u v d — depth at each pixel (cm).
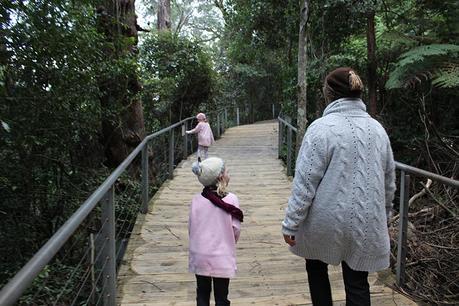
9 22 354
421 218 492
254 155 1050
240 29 1208
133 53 687
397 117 757
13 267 402
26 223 445
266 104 2427
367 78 792
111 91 583
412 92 728
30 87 406
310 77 898
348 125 199
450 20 671
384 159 205
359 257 200
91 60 471
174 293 324
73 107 473
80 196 517
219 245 257
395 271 365
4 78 356
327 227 198
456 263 381
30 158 435
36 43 382
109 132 680
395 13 767
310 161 196
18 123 398
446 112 698
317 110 946
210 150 1148
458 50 589
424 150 652
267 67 2086
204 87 1391
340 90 207
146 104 1149
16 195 438
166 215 536
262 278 354
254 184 726
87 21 456
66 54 418
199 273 256
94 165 638
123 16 686
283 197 636
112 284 277
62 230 169
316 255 210
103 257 273
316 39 934
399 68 637
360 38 912
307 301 310
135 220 545
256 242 443
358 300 206
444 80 564
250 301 310
